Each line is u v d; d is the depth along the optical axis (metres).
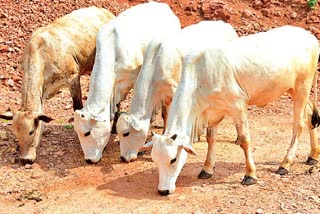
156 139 7.44
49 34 9.84
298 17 16.47
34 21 15.78
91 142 8.92
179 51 9.01
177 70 9.02
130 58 9.47
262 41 7.98
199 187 7.91
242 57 7.75
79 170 8.80
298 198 7.38
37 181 8.46
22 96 9.31
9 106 12.16
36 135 9.05
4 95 12.81
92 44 10.58
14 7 16.16
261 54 7.84
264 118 11.80
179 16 16.44
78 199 7.76
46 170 8.83
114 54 9.38
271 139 10.24
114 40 9.44
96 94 9.05
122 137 8.99
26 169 8.81
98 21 10.94
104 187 8.15
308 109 8.70
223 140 10.16
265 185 7.86
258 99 8.05
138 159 9.19
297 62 8.17
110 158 9.27
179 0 16.92
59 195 7.95
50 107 12.34
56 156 9.32
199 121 7.85
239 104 7.77
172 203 7.42
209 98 7.72
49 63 9.70
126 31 9.56
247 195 7.55
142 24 9.88
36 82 9.34
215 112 7.89
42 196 7.94
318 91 13.43
